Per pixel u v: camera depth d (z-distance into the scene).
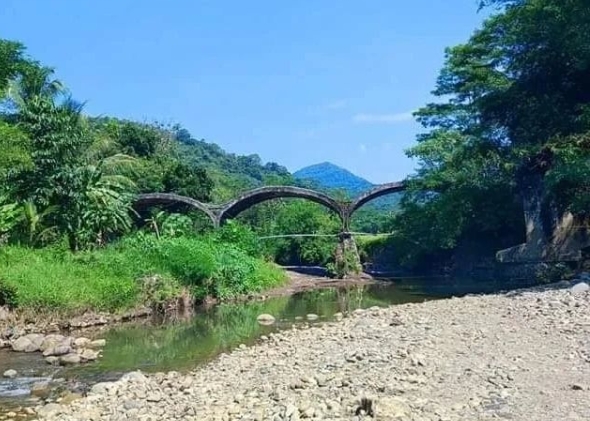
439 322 16.91
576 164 28.50
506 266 42.78
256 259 47.12
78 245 33.31
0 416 11.63
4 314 22.80
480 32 45.19
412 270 58.81
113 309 26.33
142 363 17.27
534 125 33.84
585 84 33.38
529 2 33.31
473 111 44.03
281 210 74.00
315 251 65.62
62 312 24.08
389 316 19.55
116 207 35.66
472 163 44.66
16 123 35.06
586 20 28.61
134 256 31.47
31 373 16.03
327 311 29.38
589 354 11.80
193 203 57.97
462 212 46.53
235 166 141.12
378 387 9.95
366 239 65.00
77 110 37.53
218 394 11.24
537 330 14.52
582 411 8.34
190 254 32.72
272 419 8.62
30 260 28.06
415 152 49.31
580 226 35.09
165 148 76.62
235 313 28.92
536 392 9.35
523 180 39.22
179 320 26.48
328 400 9.41
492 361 11.67
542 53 33.12
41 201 32.12
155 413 10.41
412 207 52.50
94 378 15.37
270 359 14.82
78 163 34.50
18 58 39.69
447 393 9.50
